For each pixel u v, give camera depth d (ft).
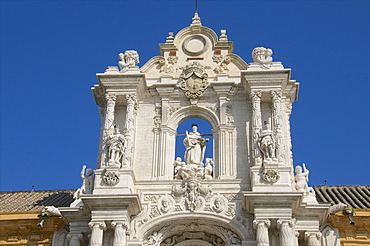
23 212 105.09
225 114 109.40
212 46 117.39
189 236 102.99
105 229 96.63
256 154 101.09
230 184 101.35
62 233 103.60
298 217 98.32
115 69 112.27
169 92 111.96
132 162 105.40
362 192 120.26
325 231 100.99
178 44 118.32
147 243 99.30
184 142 108.68
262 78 107.76
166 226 100.53
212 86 111.65
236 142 107.14
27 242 104.53
